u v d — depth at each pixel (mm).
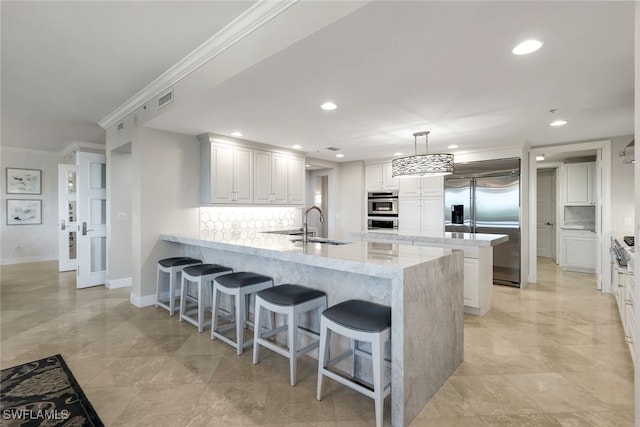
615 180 4617
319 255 2256
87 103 3947
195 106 3158
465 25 1808
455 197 5582
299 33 1948
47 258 7270
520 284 4934
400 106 3180
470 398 2102
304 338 2746
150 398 2082
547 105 3176
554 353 2740
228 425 1829
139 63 2895
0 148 6672
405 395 1825
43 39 2471
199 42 2557
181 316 3477
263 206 5086
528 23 1791
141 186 3947
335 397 2102
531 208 5305
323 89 2727
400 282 1812
